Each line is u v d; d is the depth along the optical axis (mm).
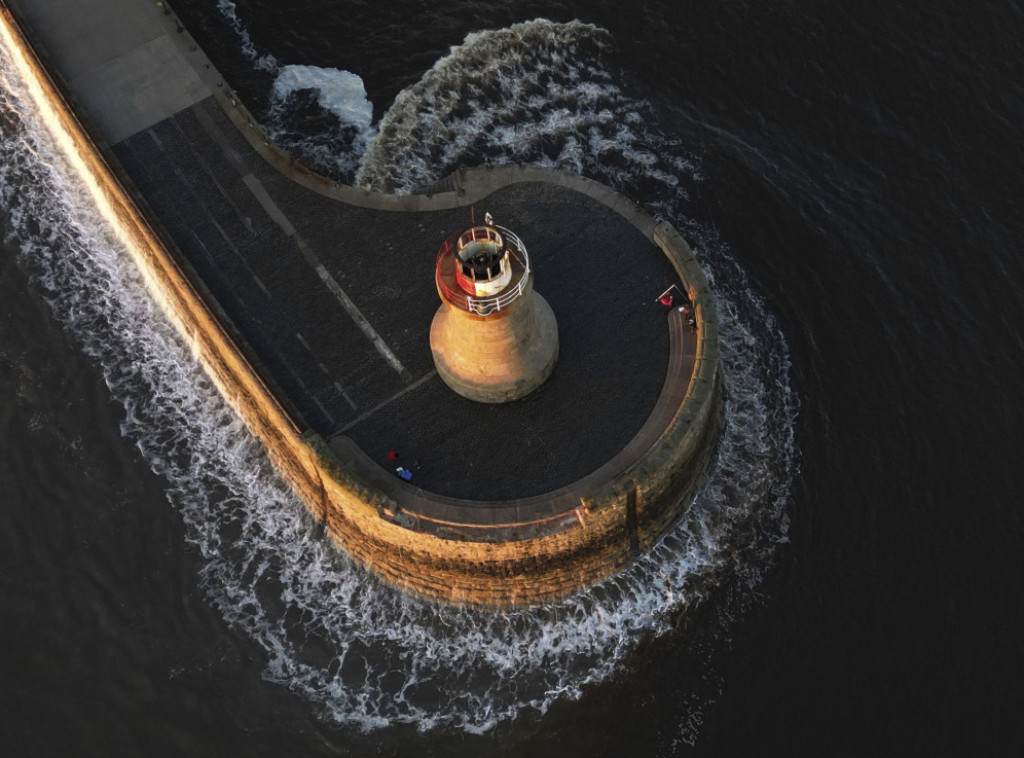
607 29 80062
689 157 75438
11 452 67125
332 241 69562
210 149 72750
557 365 65375
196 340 70500
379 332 66812
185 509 66312
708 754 58406
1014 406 66750
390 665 62094
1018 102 76562
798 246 72312
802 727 58719
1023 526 63281
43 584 63375
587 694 60781
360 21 81000
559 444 63188
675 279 67625
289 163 71938
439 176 75062
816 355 69062
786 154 75500
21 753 58594
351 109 77688
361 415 64500
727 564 63969
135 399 69688
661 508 63625
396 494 62000
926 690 59219
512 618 63594
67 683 60594
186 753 58875
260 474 67875
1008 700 58719
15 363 70125
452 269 59094
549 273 68000
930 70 77812
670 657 61500
